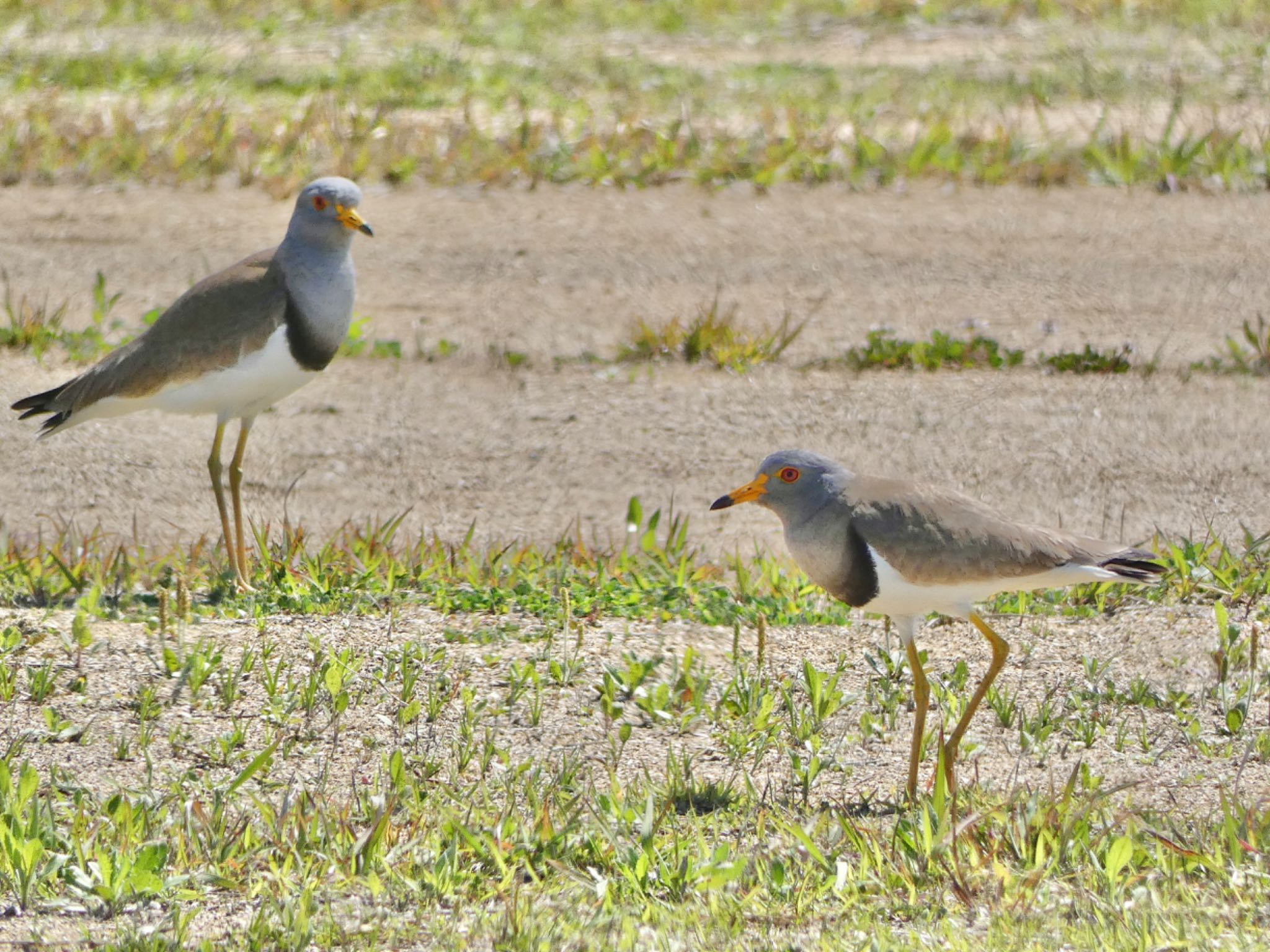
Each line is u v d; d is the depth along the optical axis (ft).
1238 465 45.75
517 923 22.72
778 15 98.78
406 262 62.90
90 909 24.00
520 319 57.72
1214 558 39.06
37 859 24.71
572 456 47.78
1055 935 22.34
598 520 44.21
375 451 48.16
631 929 22.81
